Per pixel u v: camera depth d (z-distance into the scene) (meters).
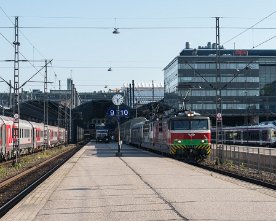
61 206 14.53
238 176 25.53
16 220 12.14
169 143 42.47
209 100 128.12
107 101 113.06
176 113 42.97
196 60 128.00
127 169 29.64
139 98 141.88
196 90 127.25
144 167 31.16
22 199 17.16
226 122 140.00
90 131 149.75
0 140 41.84
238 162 34.44
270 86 135.75
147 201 15.27
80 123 123.50
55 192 18.31
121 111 73.38
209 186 19.70
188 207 13.87
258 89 131.62
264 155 28.31
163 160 39.31
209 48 150.38
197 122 42.03
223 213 12.67
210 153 42.12
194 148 41.81
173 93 131.75
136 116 96.44
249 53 140.62
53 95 144.12
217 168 32.81
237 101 130.50
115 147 78.75
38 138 67.12
